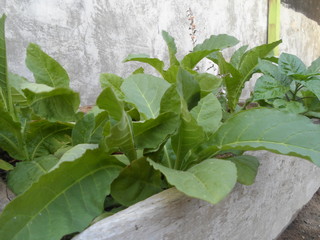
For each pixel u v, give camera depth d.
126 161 0.64
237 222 0.74
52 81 0.69
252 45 2.62
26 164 0.62
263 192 0.84
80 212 0.49
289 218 1.08
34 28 1.28
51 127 0.70
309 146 0.56
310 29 3.82
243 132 0.63
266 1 2.77
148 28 1.74
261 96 1.01
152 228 0.51
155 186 0.60
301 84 1.04
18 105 0.71
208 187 0.44
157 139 0.56
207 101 0.75
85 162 0.52
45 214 0.46
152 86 0.77
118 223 0.47
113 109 0.48
